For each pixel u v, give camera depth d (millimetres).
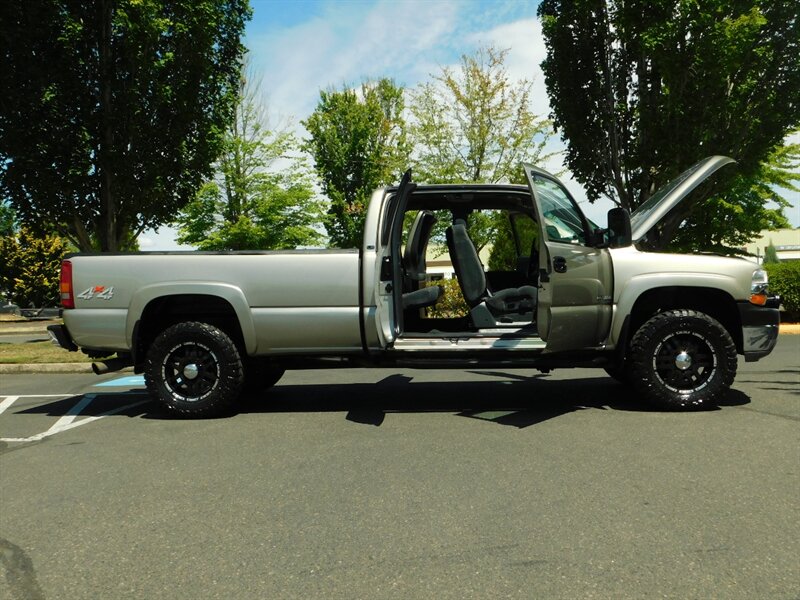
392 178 22094
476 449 4680
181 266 6066
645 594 2512
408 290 6734
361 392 7434
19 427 6094
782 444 4621
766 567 2717
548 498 3611
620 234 5551
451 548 2986
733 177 14688
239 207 29219
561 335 5375
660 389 5754
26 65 14797
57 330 6215
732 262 5891
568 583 2615
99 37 16016
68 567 2910
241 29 18156
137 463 4613
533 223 6957
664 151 14500
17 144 15203
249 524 3365
